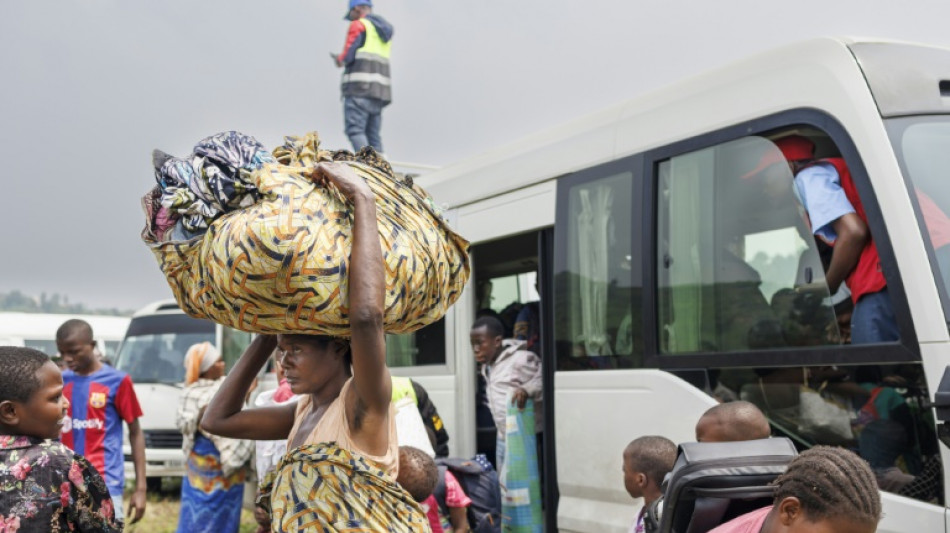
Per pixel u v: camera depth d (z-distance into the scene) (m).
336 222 2.20
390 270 2.25
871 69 3.96
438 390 6.72
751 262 4.33
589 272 5.25
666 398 4.64
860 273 3.82
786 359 4.08
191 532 5.96
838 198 3.90
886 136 3.79
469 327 6.53
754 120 4.39
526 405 5.86
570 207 5.45
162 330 12.73
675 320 4.68
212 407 2.66
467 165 6.54
